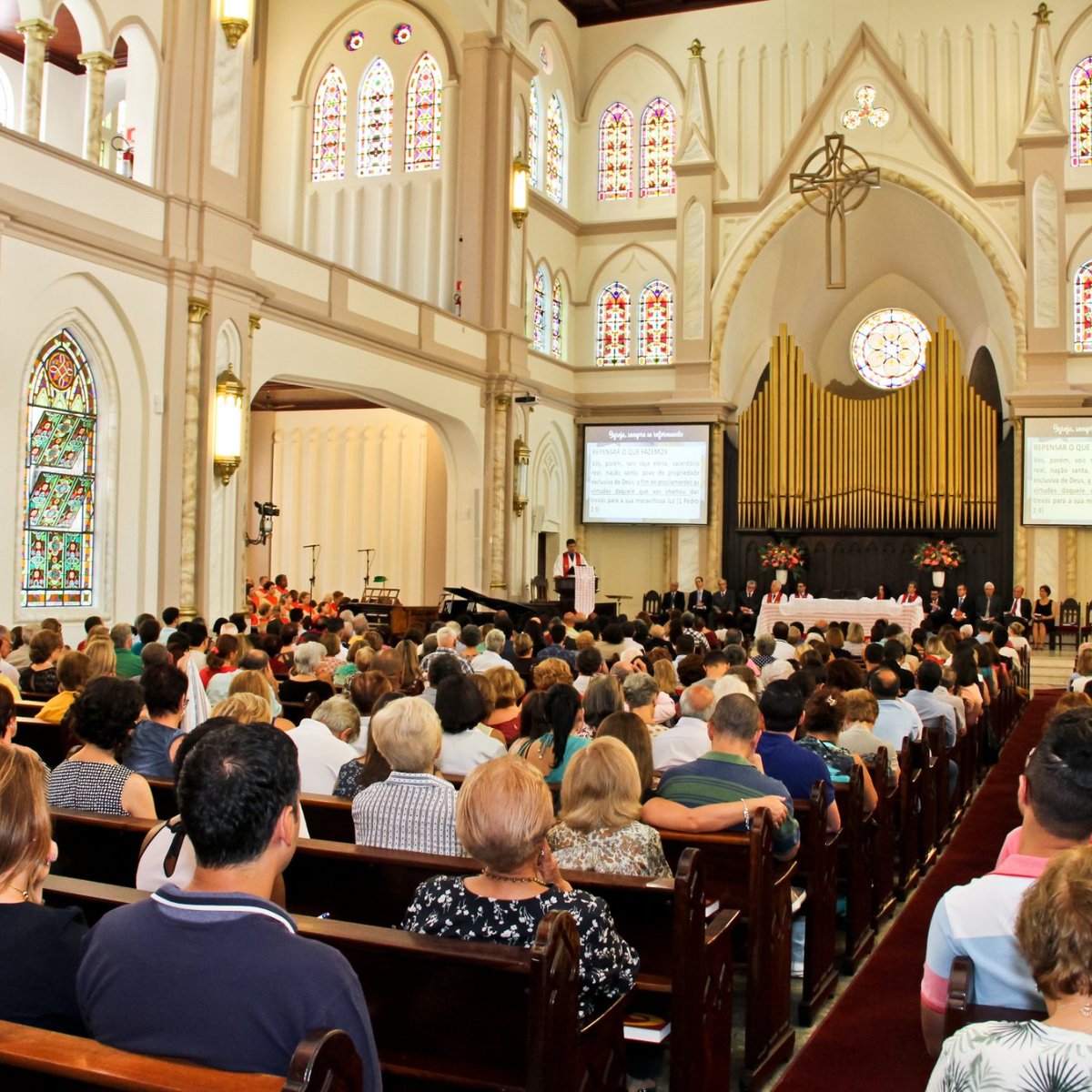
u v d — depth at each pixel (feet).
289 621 49.24
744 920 15.10
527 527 75.05
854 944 19.33
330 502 82.33
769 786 15.62
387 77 74.38
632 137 86.69
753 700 16.24
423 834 13.92
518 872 10.34
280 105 75.97
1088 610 73.46
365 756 16.69
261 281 50.52
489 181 71.46
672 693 28.19
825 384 90.74
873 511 82.74
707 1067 12.80
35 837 8.14
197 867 7.75
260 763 7.63
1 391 37.81
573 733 19.98
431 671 25.44
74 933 8.30
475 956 8.94
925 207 79.66
